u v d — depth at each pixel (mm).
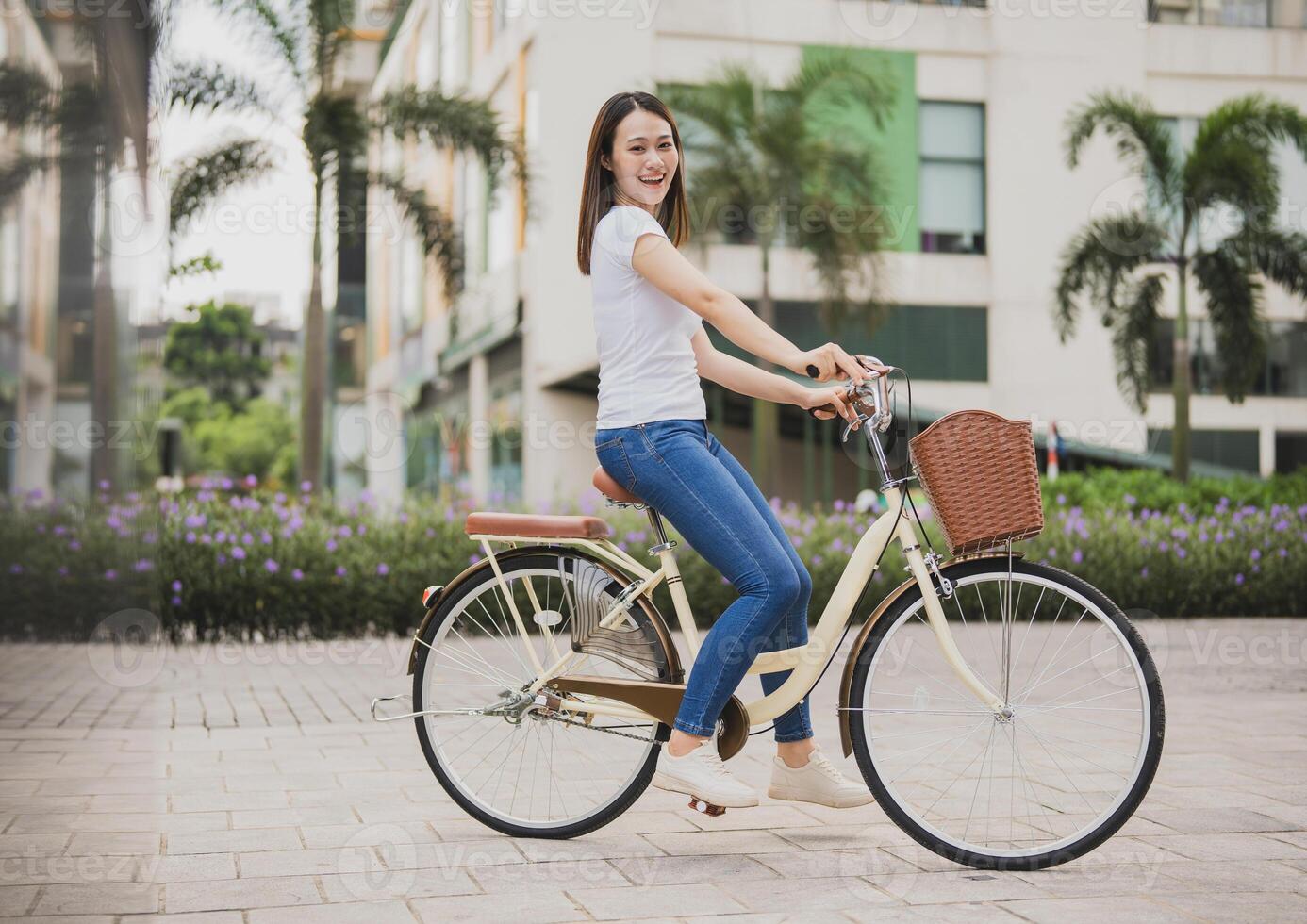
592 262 2883
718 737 2834
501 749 2996
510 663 2982
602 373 2875
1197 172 11180
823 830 2998
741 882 2541
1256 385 11242
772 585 2709
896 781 3102
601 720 2949
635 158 2881
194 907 2367
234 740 4367
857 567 2811
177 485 9266
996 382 13258
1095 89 12195
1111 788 3074
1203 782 3557
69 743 1984
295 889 2490
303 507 8844
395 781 3637
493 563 2996
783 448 14602
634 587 2904
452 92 10664
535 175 11367
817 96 12562
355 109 10367
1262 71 11750
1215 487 10445
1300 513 9797
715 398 13773
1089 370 12008
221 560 8047
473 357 15086
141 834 2201
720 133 12320
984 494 2660
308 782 3615
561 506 9125
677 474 2758
